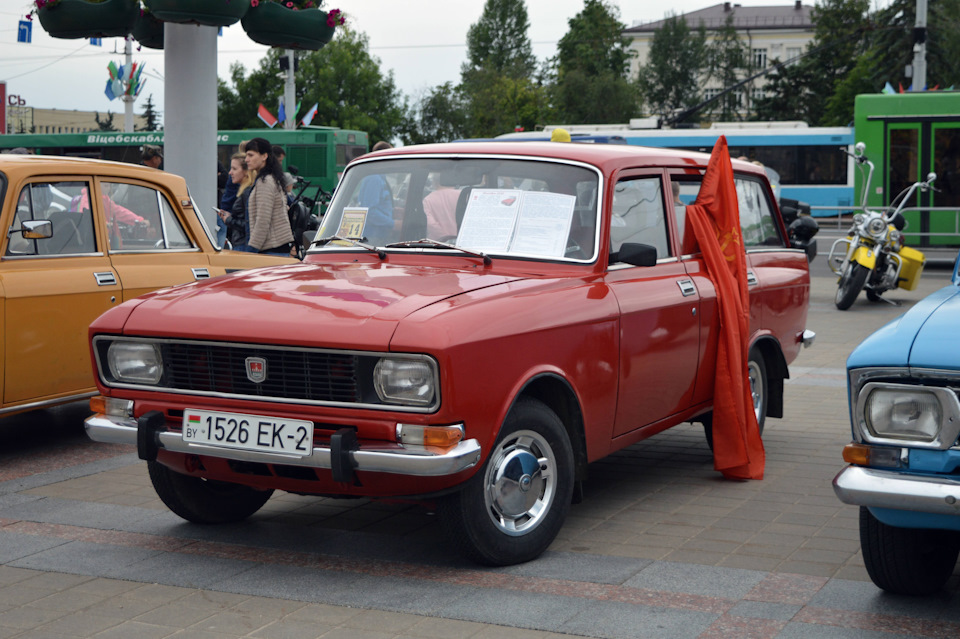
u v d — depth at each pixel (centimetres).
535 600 431
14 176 672
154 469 521
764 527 538
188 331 466
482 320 446
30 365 669
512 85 7494
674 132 3588
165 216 766
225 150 3591
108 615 421
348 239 566
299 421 443
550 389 502
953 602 429
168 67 1073
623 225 561
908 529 409
